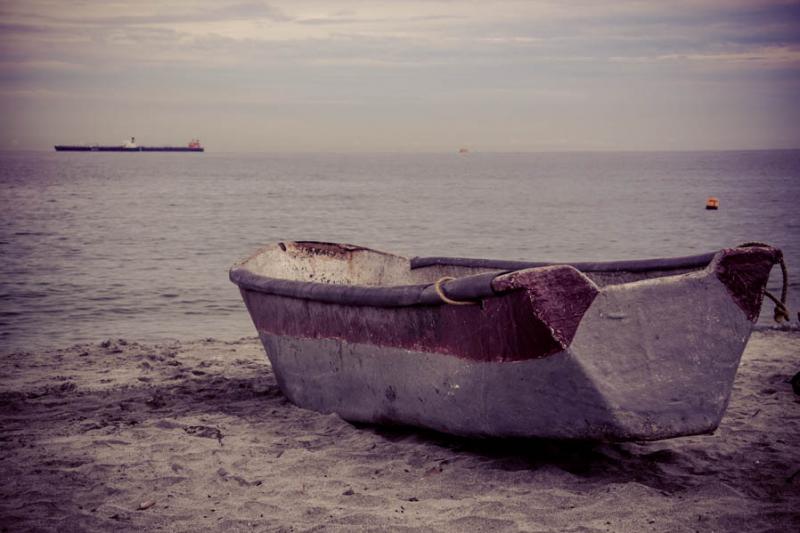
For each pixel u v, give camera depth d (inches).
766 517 153.0
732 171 4581.7
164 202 1849.2
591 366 164.6
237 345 377.1
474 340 179.6
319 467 188.7
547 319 162.4
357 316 212.4
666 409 169.2
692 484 174.7
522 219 1322.6
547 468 183.9
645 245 929.5
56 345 425.4
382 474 183.5
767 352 328.8
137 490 175.0
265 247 298.2
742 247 177.9
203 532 152.1
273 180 3705.7
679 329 169.3
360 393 218.4
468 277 177.2
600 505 160.6
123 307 543.2
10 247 895.1
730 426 218.4
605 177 3880.4
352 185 3097.9
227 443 208.2
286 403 251.1
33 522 157.5
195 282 648.4
